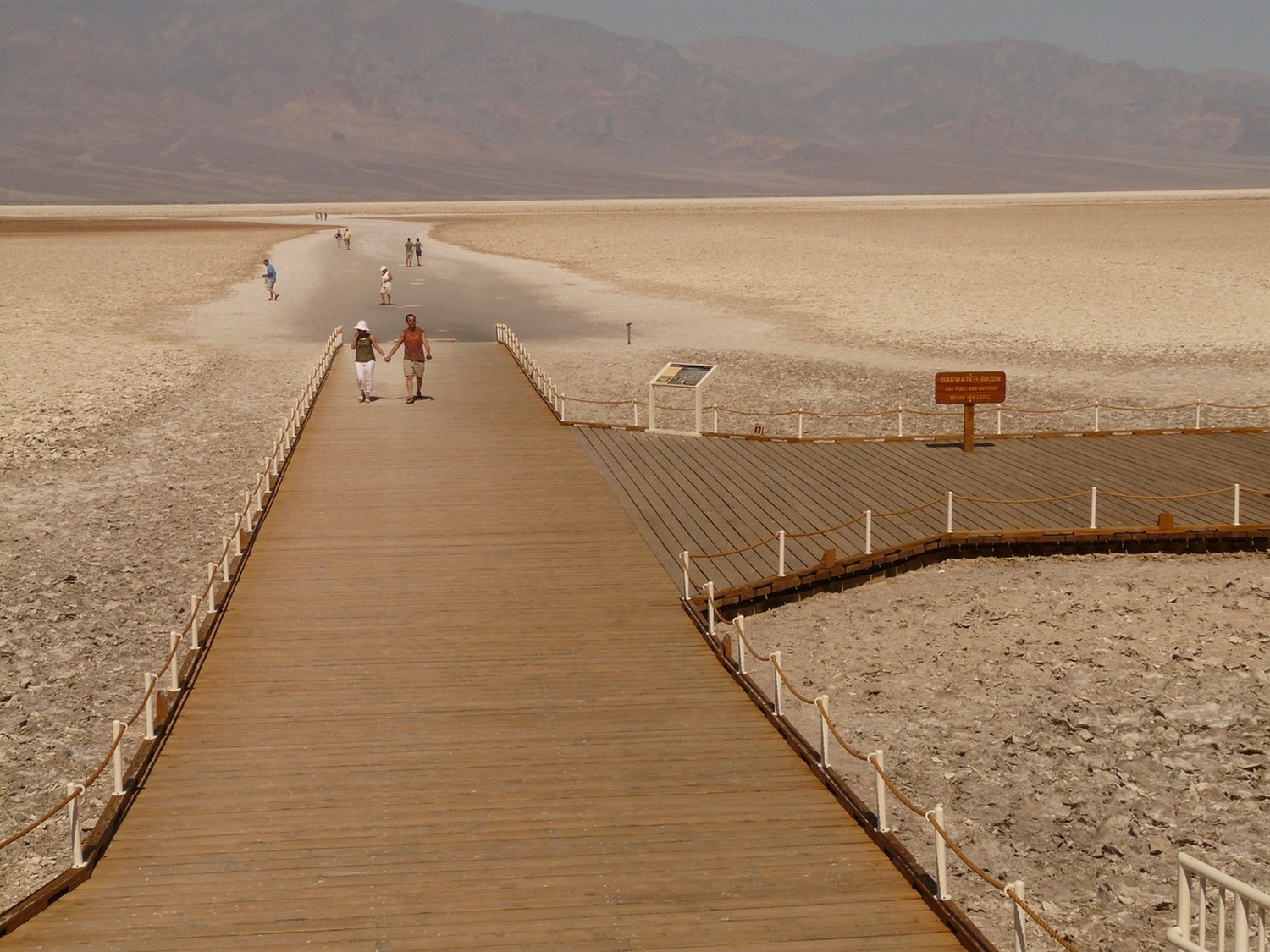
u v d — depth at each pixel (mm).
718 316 53125
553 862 10820
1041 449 27641
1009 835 13086
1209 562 21594
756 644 18078
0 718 15719
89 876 10648
